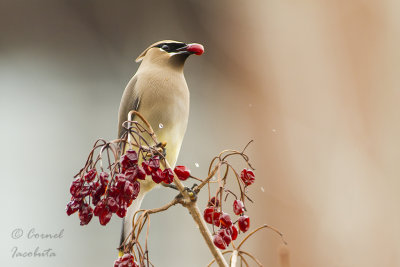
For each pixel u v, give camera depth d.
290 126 12.63
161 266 12.52
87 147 14.60
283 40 13.02
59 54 15.91
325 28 12.55
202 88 14.11
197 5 14.59
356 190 11.55
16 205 13.20
